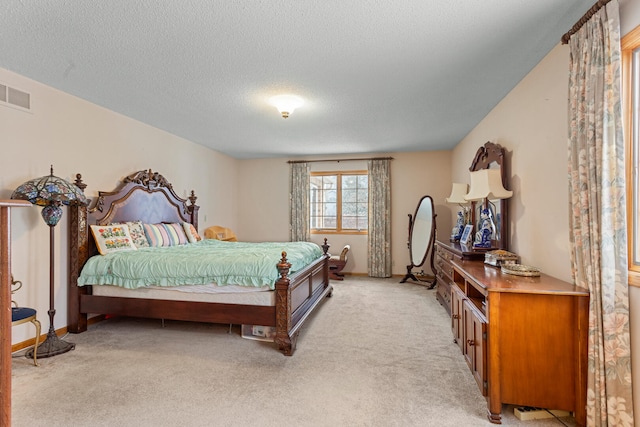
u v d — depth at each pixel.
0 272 0.99
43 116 3.07
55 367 2.53
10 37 2.25
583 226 1.85
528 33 2.21
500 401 1.89
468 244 3.98
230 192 6.71
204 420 1.87
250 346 2.96
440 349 2.88
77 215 3.29
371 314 3.89
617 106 1.66
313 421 1.87
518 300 1.91
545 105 2.53
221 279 2.94
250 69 2.75
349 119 4.18
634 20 1.65
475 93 3.30
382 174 6.28
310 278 3.66
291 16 2.02
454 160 5.83
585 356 1.83
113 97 3.42
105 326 3.51
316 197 6.77
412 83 3.05
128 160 4.09
